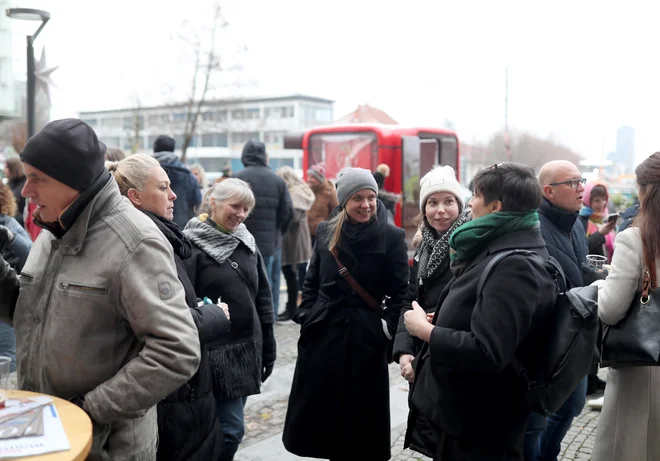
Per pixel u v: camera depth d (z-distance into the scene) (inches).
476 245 91.4
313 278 138.6
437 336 88.2
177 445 98.1
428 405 93.9
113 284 74.8
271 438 166.1
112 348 76.0
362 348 127.6
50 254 79.6
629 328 100.7
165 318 74.7
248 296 129.6
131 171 103.5
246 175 270.7
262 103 2541.8
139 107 1060.5
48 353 75.6
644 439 105.3
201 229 129.8
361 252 129.4
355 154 426.0
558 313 88.0
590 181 231.0
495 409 89.8
